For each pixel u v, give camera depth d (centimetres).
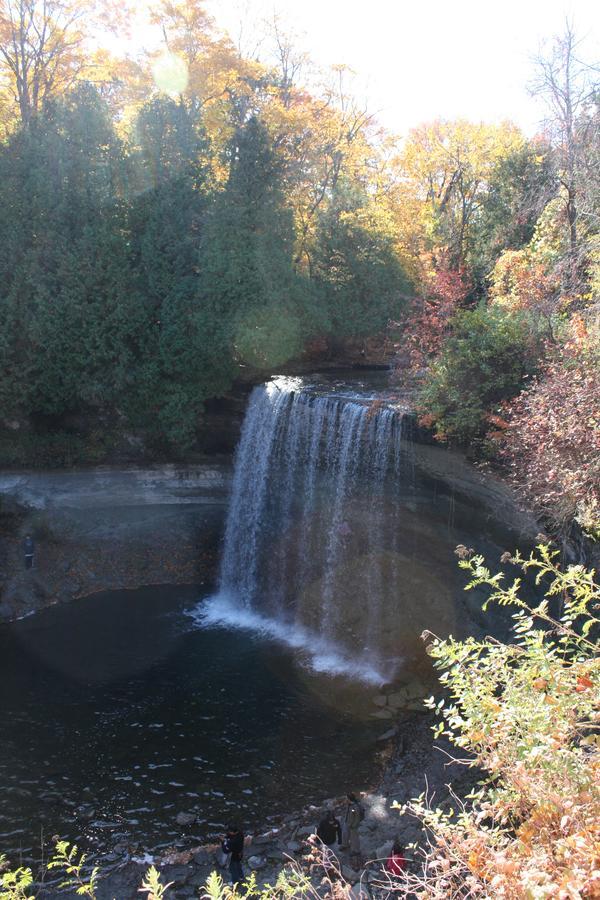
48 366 2167
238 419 2433
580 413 1190
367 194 3045
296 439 2170
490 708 536
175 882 1142
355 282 2616
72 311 2142
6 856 1195
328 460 2089
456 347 1773
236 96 2725
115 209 2222
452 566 1858
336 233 2614
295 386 2297
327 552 2141
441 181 3434
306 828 1265
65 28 2481
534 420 1294
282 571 2253
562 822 436
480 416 1680
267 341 2230
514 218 2481
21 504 2250
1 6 2366
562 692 534
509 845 479
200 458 2434
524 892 413
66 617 2098
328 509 2123
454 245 2683
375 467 1967
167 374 2288
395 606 1991
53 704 1656
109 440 2350
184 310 2233
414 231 3022
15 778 1395
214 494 2455
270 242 2291
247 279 2225
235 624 2123
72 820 1290
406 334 2166
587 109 1767
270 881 1126
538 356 1608
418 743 1513
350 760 1478
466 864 479
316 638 2055
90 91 2233
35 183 2134
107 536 2355
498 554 1678
